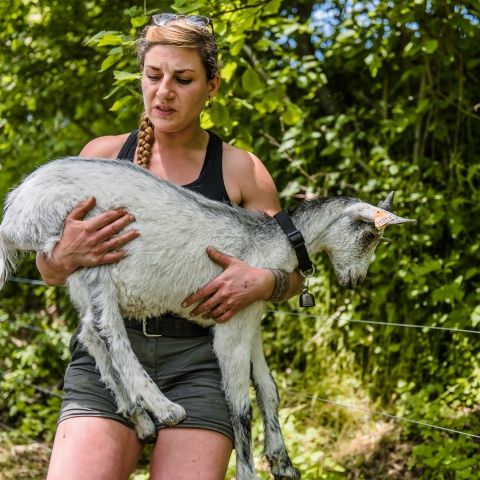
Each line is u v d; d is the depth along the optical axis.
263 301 2.30
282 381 4.58
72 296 2.24
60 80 4.92
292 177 4.70
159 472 2.15
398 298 4.46
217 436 2.20
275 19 4.08
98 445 2.13
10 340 5.22
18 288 5.91
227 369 2.24
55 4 4.62
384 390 4.36
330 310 4.55
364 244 2.41
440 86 4.54
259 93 3.95
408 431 4.03
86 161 2.26
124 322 2.32
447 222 4.32
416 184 4.32
